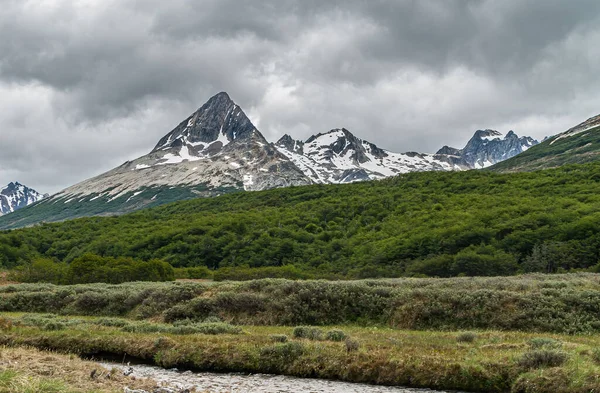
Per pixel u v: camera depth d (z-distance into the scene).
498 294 31.77
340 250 99.00
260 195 180.50
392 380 19.98
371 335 26.39
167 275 71.06
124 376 18.72
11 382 13.08
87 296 42.25
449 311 30.95
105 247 113.19
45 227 144.75
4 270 89.06
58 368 17.83
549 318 29.05
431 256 82.56
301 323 33.34
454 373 19.36
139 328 29.42
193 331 28.39
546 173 141.50
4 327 27.64
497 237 86.56
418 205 119.00
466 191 133.62
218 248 105.62
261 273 79.06
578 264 72.88
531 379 17.91
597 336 26.30
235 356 22.53
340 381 20.53
